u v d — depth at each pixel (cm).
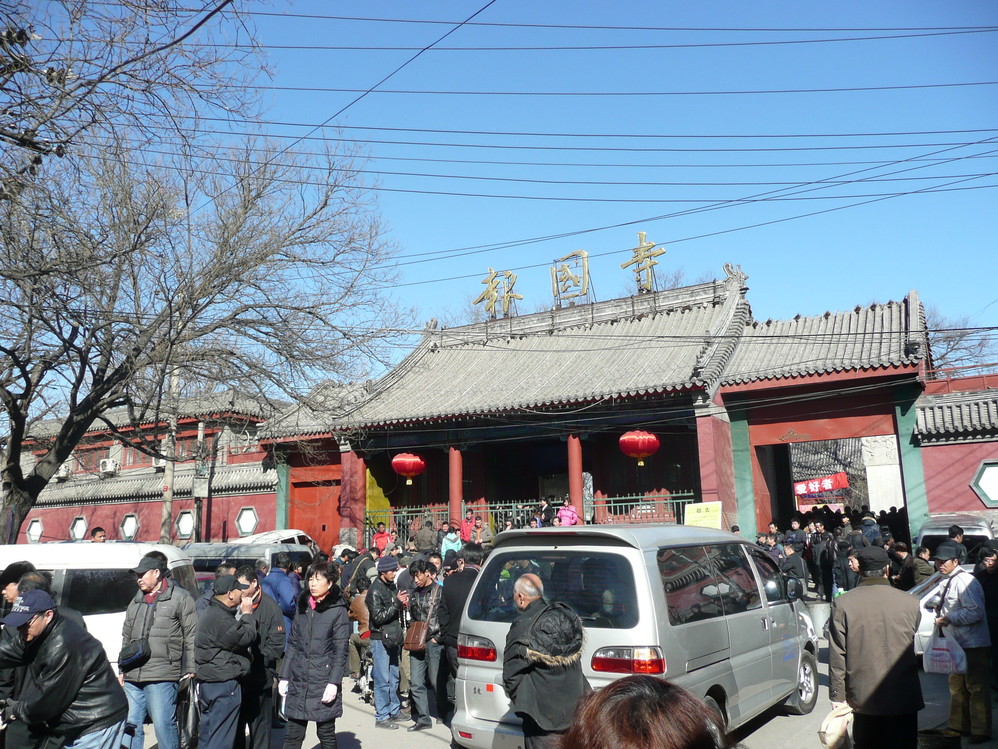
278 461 2550
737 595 717
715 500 1872
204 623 602
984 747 707
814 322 2222
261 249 1330
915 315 1980
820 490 3584
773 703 746
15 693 511
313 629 643
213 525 2670
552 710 483
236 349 1378
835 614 556
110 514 2909
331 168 1411
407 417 2225
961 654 725
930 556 1233
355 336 1432
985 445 1784
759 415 2038
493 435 2252
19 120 853
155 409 1359
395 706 877
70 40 857
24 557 892
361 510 2395
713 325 2216
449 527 1673
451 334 2767
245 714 650
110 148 1077
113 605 882
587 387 2098
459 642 645
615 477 2275
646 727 175
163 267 1239
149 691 651
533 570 634
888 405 1909
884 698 527
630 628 566
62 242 1099
